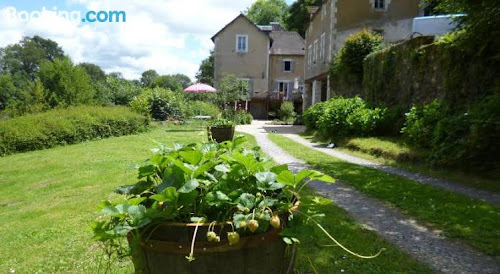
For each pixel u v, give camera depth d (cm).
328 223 399
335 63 1764
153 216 153
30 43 6397
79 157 1045
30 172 880
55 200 592
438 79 978
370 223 412
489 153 658
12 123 1386
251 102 3344
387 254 319
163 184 167
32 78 6056
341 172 711
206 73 5997
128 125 1702
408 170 742
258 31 3341
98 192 620
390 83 1245
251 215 157
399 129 1092
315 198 191
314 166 789
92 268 306
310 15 2633
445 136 754
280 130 1969
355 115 1182
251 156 188
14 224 472
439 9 953
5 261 342
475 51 828
